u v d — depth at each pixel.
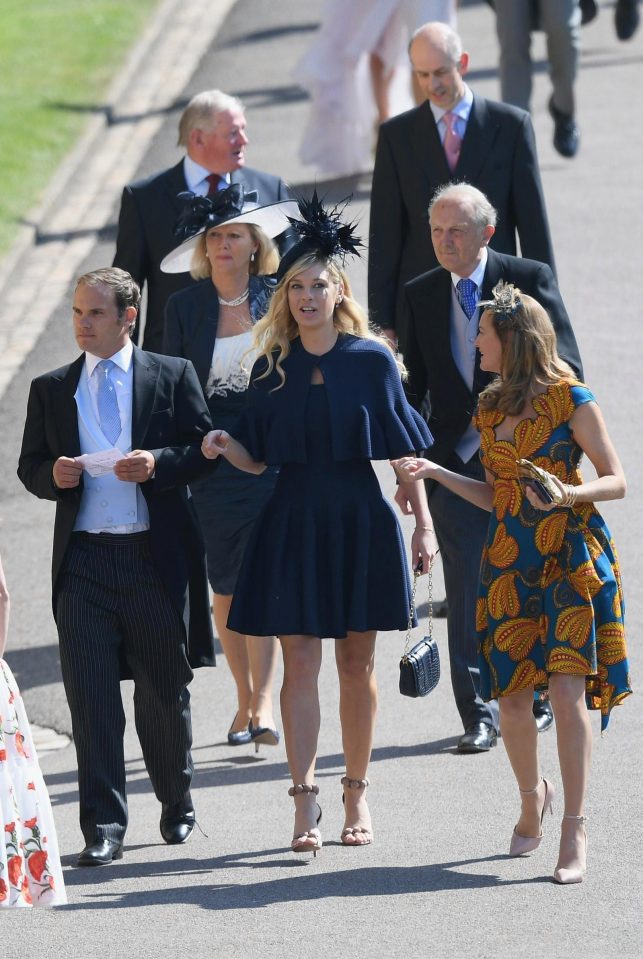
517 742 22.91
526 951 19.39
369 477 23.83
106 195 61.09
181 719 25.53
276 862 23.75
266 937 20.42
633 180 57.06
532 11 54.94
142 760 31.00
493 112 30.28
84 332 24.88
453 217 26.94
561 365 22.72
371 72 57.59
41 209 58.78
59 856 23.19
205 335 28.81
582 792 21.98
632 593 33.28
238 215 28.28
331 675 32.59
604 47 74.81
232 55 76.81
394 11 56.88
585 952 19.27
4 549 39.09
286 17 82.75
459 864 22.88
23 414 45.34
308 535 23.50
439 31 30.19
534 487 21.77
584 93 67.50
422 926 20.44
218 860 24.23
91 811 24.77
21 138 65.56
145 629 24.98
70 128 67.12
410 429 23.75
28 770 21.22
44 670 34.16
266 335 23.81
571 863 21.81
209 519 29.47
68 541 24.86
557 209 54.81
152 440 25.06
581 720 22.02
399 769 27.73
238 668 30.39
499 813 25.14
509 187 30.27
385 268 30.91
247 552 23.84
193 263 29.22
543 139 61.97
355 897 21.75
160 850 25.19
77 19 83.69
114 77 73.81
